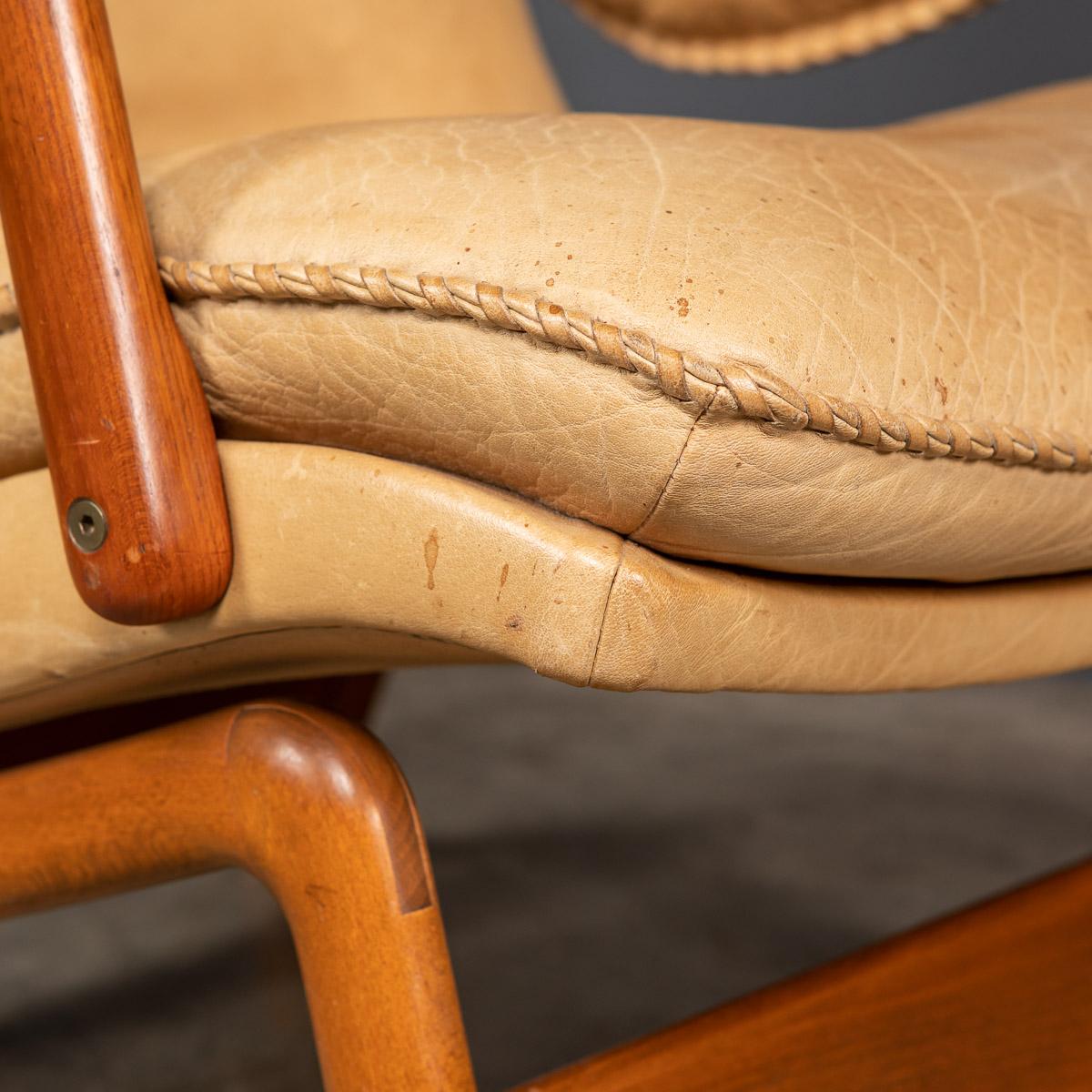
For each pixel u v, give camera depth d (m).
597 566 0.34
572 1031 0.76
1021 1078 0.48
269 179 0.39
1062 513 0.41
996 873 1.02
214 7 0.83
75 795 0.45
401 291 0.34
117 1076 0.72
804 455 0.33
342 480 0.38
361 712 0.78
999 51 1.66
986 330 0.37
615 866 1.02
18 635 0.44
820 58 0.75
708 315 0.32
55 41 0.36
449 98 0.87
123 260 0.37
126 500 0.38
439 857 1.03
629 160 0.36
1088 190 0.46
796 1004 0.52
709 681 0.37
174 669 0.44
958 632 0.45
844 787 1.23
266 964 0.85
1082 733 1.42
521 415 0.34
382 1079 0.39
